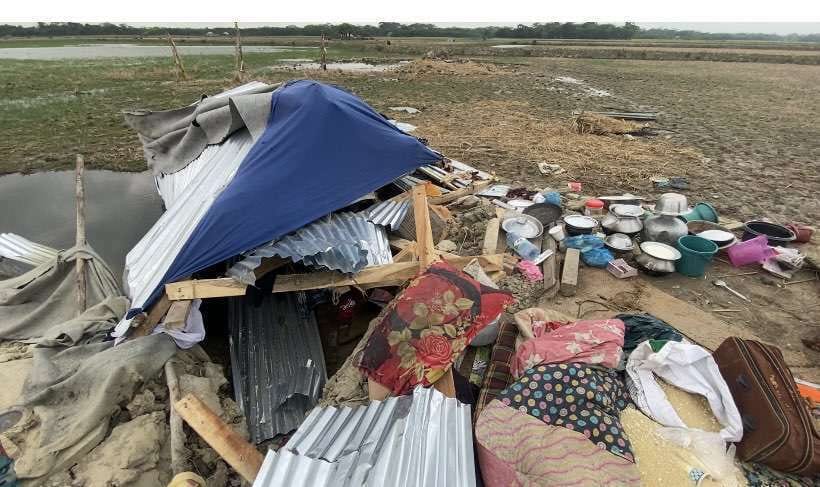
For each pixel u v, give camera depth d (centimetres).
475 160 1109
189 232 464
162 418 363
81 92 1956
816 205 848
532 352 366
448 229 665
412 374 344
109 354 380
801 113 1750
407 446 274
